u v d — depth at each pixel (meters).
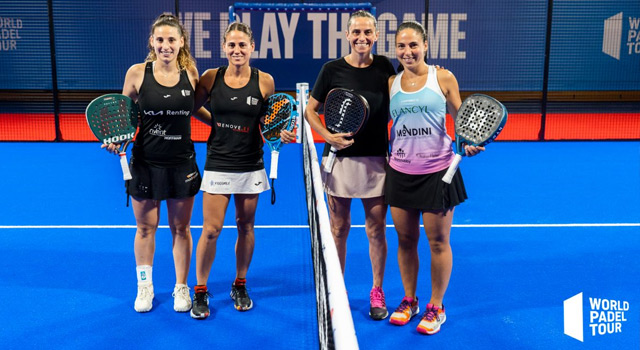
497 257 4.77
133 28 12.21
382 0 12.30
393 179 3.48
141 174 3.63
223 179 3.66
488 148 9.74
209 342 3.43
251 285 4.23
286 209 6.16
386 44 12.45
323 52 12.47
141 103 3.55
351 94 3.35
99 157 8.97
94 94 12.62
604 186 7.21
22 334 3.48
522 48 12.50
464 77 12.58
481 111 3.16
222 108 3.61
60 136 10.30
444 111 3.33
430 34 12.39
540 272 4.45
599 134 11.43
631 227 5.56
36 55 12.46
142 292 3.82
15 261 4.66
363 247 4.99
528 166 8.34
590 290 4.13
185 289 3.86
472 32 12.42
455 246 5.03
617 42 12.60
